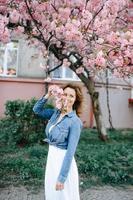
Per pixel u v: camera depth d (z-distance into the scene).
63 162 4.05
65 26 7.69
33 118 10.12
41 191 6.61
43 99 4.57
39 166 7.91
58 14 7.99
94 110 11.12
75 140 4.12
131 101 15.02
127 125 15.03
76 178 4.25
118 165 8.31
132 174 7.84
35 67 14.21
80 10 8.15
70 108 4.31
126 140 11.82
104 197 6.53
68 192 4.21
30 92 14.16
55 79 14.27
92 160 8.28
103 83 13.69
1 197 6.23
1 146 9.92
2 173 7.41
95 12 8.27
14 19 7.96
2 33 7.47
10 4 8.27
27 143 10.19
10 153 9.22
